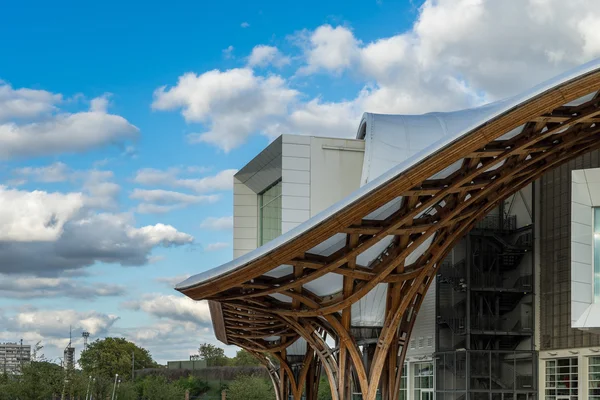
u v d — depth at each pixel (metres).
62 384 99.00
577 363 49.59
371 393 36.41
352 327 39.72
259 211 61.16
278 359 63.34
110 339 186.88
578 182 40.22
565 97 27.33
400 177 29.08
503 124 28.06
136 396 118.38
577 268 39.69
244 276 32.81
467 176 30.91
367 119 42.88
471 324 53.88
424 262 35.81
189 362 145.12
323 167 46.09
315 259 33.22
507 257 55.88
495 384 53.28
